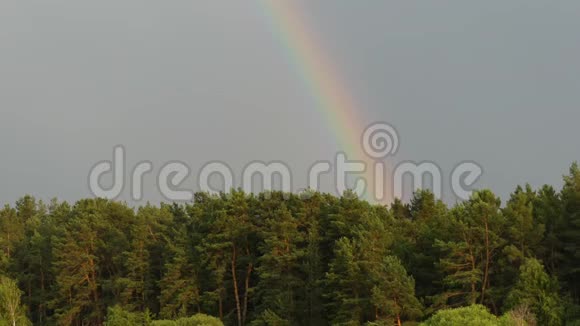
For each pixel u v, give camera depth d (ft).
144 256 290.15
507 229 217.36
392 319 205.16
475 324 159.94
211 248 270.67
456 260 216.13
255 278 284.00
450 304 216.54
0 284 287.69
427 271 234.38
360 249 225.15
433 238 237.25
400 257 241.96
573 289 216.13
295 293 252.21
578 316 190.90
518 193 239.91
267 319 236.43
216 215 275.18
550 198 230.68
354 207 255.29
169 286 267.80
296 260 254.88
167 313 262.88
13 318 269.03
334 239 256.32
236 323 276.82
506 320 166.91
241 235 276.82
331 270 230.68
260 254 280.31
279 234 255.09
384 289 206.39
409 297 203.92
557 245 216.33
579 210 215.51
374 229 230.68
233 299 282.77
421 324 176.24
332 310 239.71
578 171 222.28
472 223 216.13
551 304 187.32
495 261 217.56
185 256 274.57
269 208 281.13
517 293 190.60
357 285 223.51
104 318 282.36
